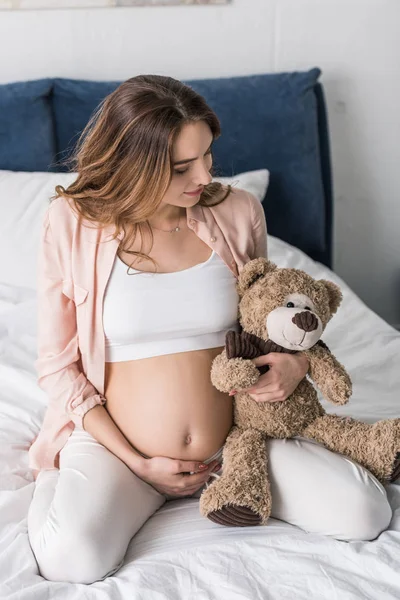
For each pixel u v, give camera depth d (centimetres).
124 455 138
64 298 146
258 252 154
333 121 269
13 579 122
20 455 158
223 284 143
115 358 143
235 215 149
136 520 133
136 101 127
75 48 250
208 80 251
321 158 264
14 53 249
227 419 143
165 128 125
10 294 208
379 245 285
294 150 254
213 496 129
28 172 241
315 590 116
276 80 251
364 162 274
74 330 148
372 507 129
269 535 129
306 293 140
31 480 154
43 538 127
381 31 259
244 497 128
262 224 153
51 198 148
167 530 133
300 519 133
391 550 123
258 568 121
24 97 240
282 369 136
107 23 248
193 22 252
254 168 255
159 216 142
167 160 127
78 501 129
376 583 117
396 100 267
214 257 144
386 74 264
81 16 246
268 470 135
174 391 138
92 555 122
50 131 244
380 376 184
